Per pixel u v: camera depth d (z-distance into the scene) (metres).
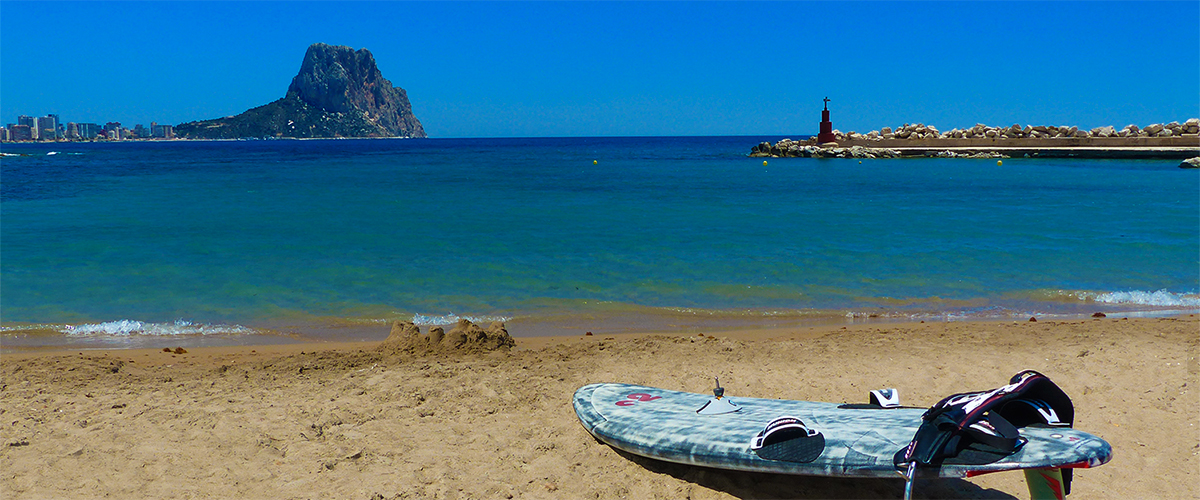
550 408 5.26
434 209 20.03
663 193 26.22
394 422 4.94
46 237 14.35
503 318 8.70
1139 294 9.77
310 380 5.95
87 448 4.36
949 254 12.67
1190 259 12.30
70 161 62.84
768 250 13.07
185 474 4.06
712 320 8.67
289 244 13.60
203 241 13.89
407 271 11.13
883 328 8.12
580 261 11.99
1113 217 18.25
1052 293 9.96
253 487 3.93
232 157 73.69
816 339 7.40
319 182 32.75
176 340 7.73
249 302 9.33
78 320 8.48
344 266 11.48
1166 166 45.53
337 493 3.88
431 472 4.18
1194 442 4.66
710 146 128.38
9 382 5.83
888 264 11.81
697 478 4.16
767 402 4.67
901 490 4.08
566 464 4.34
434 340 6.88
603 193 26.09
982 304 9.44
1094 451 3.06
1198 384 5.71
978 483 4.18
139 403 5.21
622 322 8.57
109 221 16.98
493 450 4.52
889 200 23.27
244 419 4.89
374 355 6.75
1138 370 6.10
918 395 5.67
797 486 4.09
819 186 30.05
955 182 32.31
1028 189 28.08
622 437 4.27
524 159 65.25
